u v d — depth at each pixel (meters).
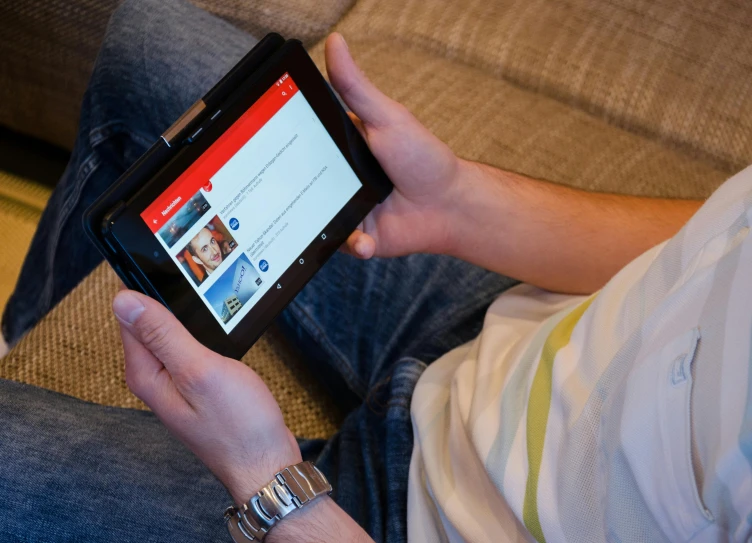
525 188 0.73
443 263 0.80
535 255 0.72
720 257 0.45
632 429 0.44
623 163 0.96
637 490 0.45
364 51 1.07
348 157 0.65
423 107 0.98
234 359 0.57
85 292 0.81
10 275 1.22
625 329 0.50
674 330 0.45
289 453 0.55
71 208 0.89
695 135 0.99
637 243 0.73
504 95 1.03
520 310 0.69
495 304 0.70
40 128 1.32
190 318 0.55
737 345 0.41
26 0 1.14
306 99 0.61
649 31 1.06
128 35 0.85
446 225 0.72
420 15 1.11
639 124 1.02
